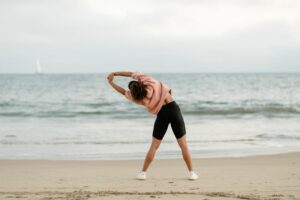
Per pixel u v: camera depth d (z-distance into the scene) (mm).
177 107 5887
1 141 11180
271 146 10320
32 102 28609
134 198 4602
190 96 33625
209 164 7633
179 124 5859
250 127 14789
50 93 38188
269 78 89062
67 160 8273
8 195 4891
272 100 28391
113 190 5250
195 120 17688
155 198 4602
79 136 12297
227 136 12211
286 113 20375
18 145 10516
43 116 20250
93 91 41375
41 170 7004
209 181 5855
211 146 10305
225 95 34375
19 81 74250
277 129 14109
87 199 4578
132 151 9594
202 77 101750
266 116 19297
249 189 5246
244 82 64938
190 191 5137
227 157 8562
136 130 13922
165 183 5730
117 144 10719
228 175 6383
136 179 6066
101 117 19469
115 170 6996
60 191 5191
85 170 7000
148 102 5727
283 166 7332
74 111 22562
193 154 9094
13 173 6684
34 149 9875
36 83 63625
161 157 8688
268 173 6555
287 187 5375
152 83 5723
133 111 22234
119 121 17500
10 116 20312
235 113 20578
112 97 33094
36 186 5562
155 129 5945
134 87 5605
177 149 9789
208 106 24562
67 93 38312
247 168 7117
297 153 8992
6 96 34250
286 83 59750
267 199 4609
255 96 32812
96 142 11070
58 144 10703
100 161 8109
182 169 7074
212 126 15148
